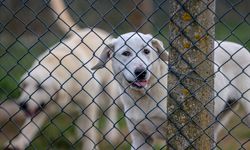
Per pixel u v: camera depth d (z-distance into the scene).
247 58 8.43
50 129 10.29
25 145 9.32
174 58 5.43
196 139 5.50
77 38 10.38
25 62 13.26
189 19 5.30
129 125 7.89
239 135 10.23
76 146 10.06
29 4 14.83
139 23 13.38
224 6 16.91
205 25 5.30
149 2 13.45
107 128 10.60
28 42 14.50
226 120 8.69
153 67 7.44
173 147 5.59
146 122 7.66
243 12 16.69
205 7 5.27
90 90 9.95
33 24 14.80
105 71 10.45
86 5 15.65
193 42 5.33
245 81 8.42
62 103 9.65
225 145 9.91
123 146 10.27
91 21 15.62
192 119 5.47
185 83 5.43
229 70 8.23
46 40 14.41
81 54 10.03
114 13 15.88
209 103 5.49
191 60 5.37
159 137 7.87
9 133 10.45
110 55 7.81
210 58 5.42
